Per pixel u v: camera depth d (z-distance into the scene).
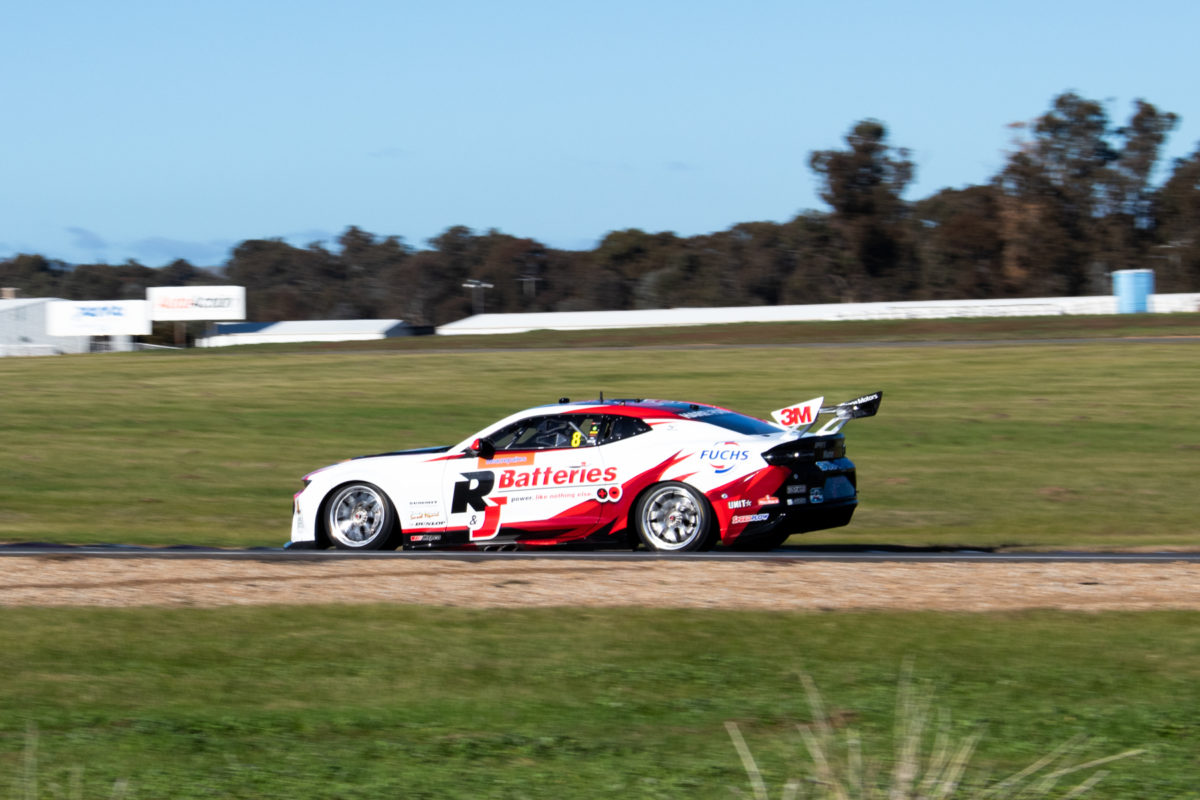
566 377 123.00
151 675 24.11
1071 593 29.77
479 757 18.80
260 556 37.47
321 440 85.94
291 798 16.95
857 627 26.17
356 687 23.16
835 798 16.19
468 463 38.47
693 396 104.62
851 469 38.03
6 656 25.44
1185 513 56.41
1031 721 20.27
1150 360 118.94
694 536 36.00
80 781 17.88
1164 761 18.31
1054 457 72.75
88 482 70.44
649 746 19.31
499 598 29.69
